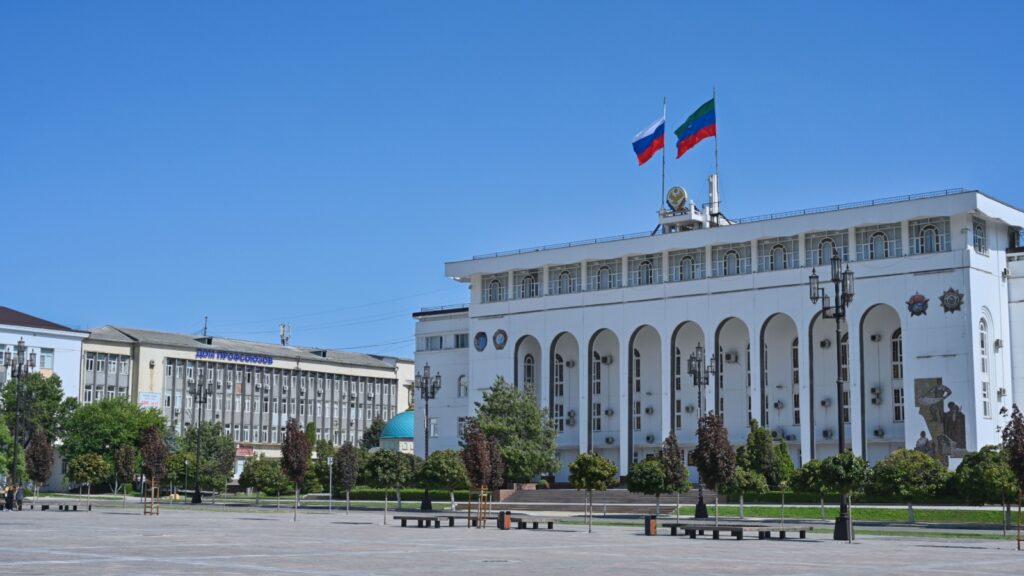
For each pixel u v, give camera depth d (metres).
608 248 93.62
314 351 157.75
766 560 31.09
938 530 52.34
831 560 31.33
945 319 78.31
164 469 69.19
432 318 108.69
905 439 78.94
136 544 35.09
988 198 79.12
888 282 81.00
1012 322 82.31
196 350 137.50
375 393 159.75
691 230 89.69
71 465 92.88
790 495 72.88
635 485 60.91
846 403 84.81
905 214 79.88
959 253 78.38
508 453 82.81
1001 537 46.69
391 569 26.27
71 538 38.41
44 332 121.56
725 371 91.12
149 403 131.88
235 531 45.50
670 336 89.88
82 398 126.75
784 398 87.81
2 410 111.75
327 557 30.22
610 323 93.31
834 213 82.88
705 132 89.00
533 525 55.75
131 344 132.50
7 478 96.56
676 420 91.88
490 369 99.38
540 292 98.50
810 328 83.50
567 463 98.00
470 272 101.06
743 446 77.69
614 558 31.34
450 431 105.00
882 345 84.19
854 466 42.41
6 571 24.17
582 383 94.06
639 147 92.19
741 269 88.06
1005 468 53.38
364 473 76.88
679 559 31.23
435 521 58.53
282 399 147.12
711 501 75.75
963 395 76.75
